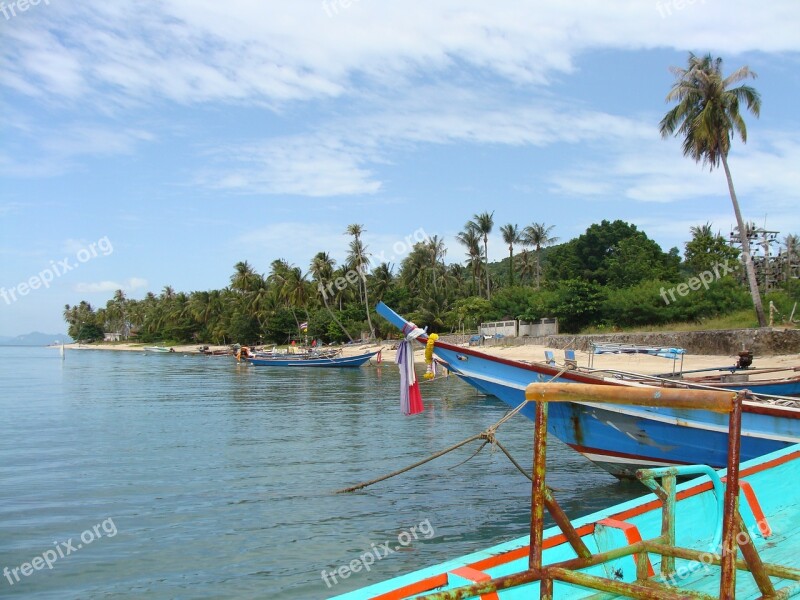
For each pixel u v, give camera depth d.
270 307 87.56
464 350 11.78
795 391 14.35
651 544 4.00
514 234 75.81
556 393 3.10
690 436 9.80
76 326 199.25
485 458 14.91
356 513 10.75
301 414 23.97
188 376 50.38
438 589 3.65
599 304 47.78
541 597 3.31
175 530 10.06
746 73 32.56
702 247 51.44
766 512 6.07
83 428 20.86
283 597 7.57
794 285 40.91
